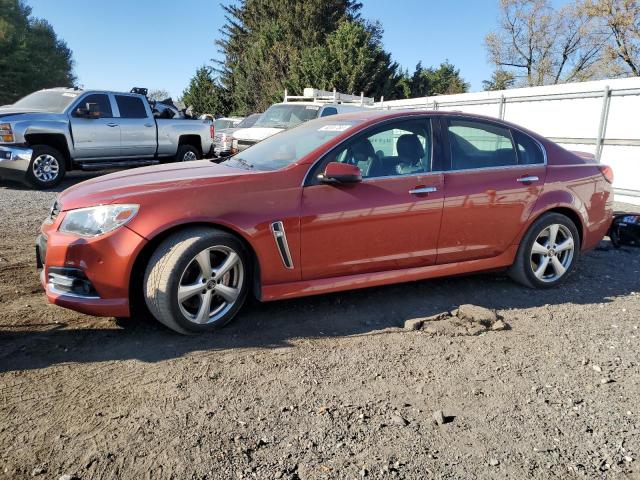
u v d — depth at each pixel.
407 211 4.04
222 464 2.30
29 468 2.24
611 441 2.55
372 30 44.38
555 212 4.72
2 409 2.67
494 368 3.25
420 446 2.47
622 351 3.52
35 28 53.88
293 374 3.11
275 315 4.00
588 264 5.76
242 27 51.84
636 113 10.02
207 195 3.54
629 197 10.28
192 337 3.57
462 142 4.43
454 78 63.12
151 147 12.12
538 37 40.81
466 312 4.01
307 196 3.76
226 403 2.78
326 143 3.97
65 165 10.56
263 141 4.84
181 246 3.39
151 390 2.88
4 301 4.13
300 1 42.34
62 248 3.40
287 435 2.52
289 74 37.50
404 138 4.21
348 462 2.34
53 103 10.80
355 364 3.26
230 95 50.22
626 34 33.53
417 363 3.29
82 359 3.23
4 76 46.56
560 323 3.99
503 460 2.39
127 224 3.36
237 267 3.67
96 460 2.30
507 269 4.78
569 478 2.28
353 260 3.95
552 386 3.05
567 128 11.47
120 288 3.38
